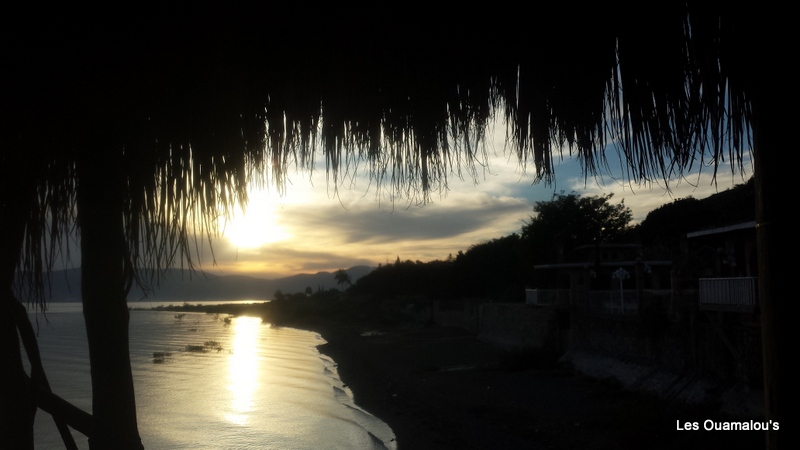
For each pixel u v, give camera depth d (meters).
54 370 27.86
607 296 22.42
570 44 2.02
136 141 2.10
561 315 26.09
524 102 2.21
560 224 36.44
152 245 2.27
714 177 2.00
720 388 13.38
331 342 54.09
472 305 49.38
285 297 121.69
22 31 1.71
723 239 16.64
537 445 13.73
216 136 2.13
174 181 2.27
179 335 62.34
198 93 2.01
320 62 2.13
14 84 1.74
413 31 2.09
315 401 23.39
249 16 1.97
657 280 22.05
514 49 2.14
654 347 17.27
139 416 19.67
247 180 2.37
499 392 20.34
